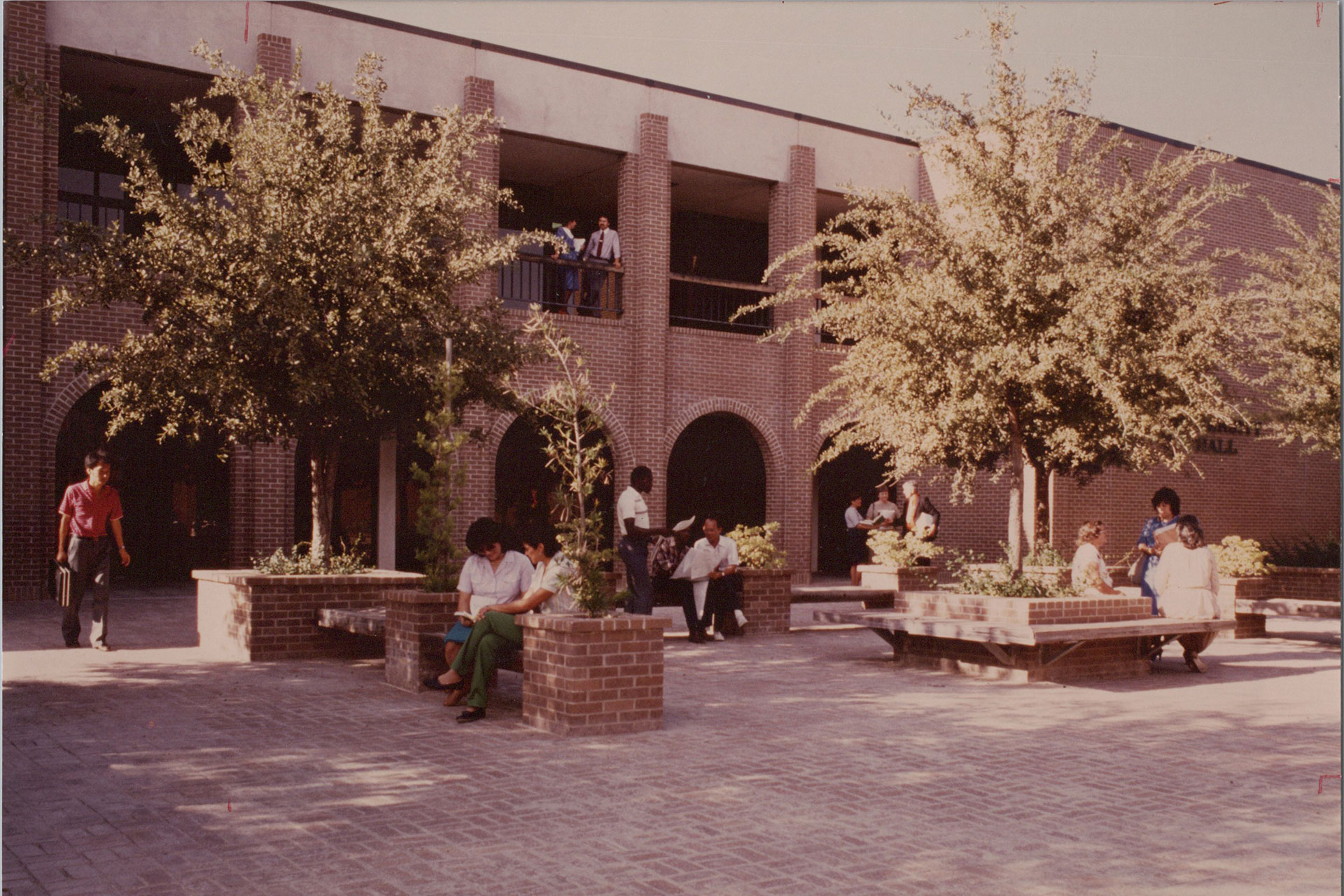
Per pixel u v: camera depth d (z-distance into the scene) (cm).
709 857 492
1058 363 1216
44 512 1602
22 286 1574
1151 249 1270
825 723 806
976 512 2314
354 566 1177
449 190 1197
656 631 776
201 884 448
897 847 512
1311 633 1568
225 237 1130
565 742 724
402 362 1157
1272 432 2647
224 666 1021
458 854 490
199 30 1738
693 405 2188
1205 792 618
